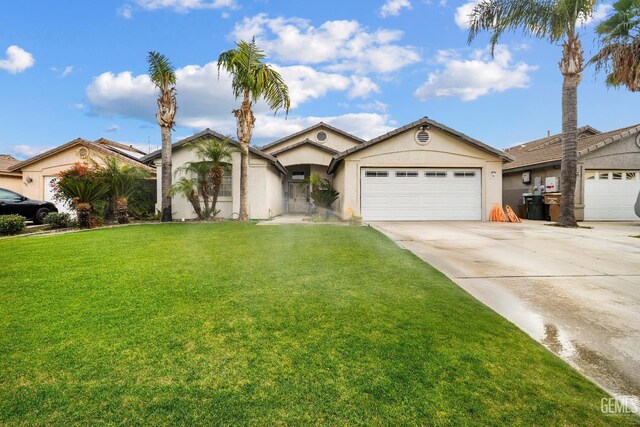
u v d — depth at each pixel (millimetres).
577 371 2715
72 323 3336
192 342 2996
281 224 12266
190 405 2186
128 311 3650
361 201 14031
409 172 14133
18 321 3373
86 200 11391
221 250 6977
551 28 11742
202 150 13633
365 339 3098
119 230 10422
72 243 7781
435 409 2201
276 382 2445
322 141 23906
